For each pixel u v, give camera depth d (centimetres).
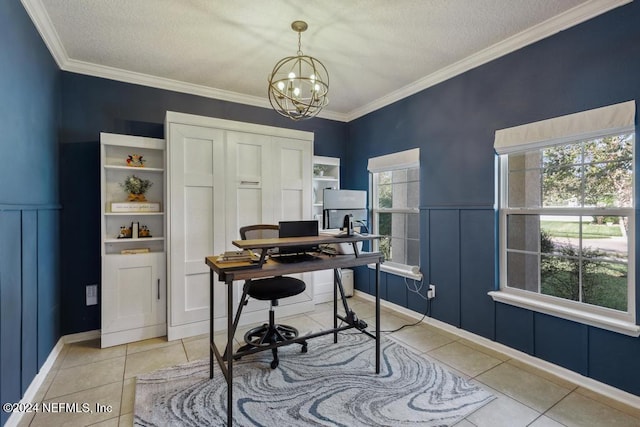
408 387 212
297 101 222
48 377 229
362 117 434
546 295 245
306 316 356
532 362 244
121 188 310
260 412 187
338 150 460
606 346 205
